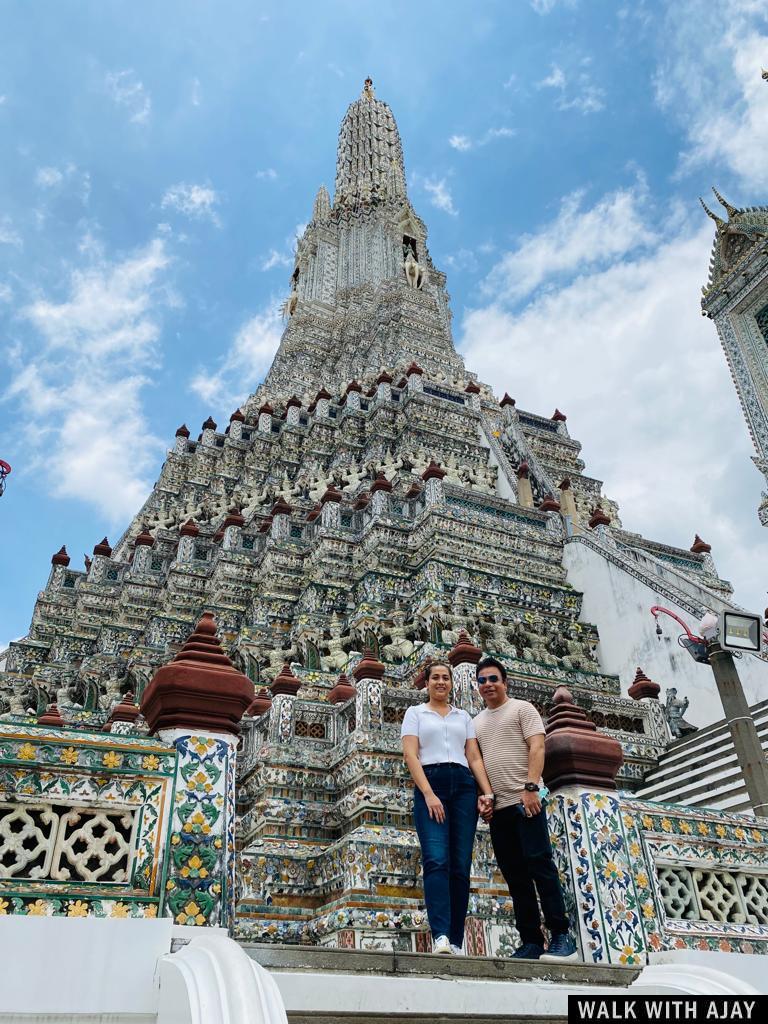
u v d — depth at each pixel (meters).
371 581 21.25
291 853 11.92
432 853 5.71
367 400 35.78
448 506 22.94
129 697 13.70
